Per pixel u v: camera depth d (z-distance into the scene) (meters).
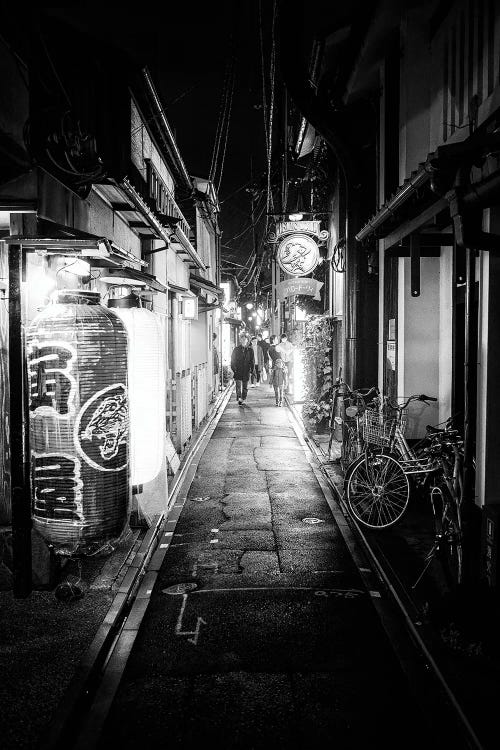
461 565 6.72
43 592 6.97
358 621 6.59
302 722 4.82
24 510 6.00
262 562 8.40
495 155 5.98
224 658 5.81
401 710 4.99
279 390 28.03
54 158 6.88
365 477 9.80
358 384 13.61
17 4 6.46
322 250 21.16
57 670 5.33
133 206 9.95
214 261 35.03
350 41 12.93
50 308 5.61
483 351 6.59
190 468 14.52
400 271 10.80
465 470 6.70
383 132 11.99
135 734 4.69
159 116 12.52
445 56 9.44
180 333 17.36
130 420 6.25
